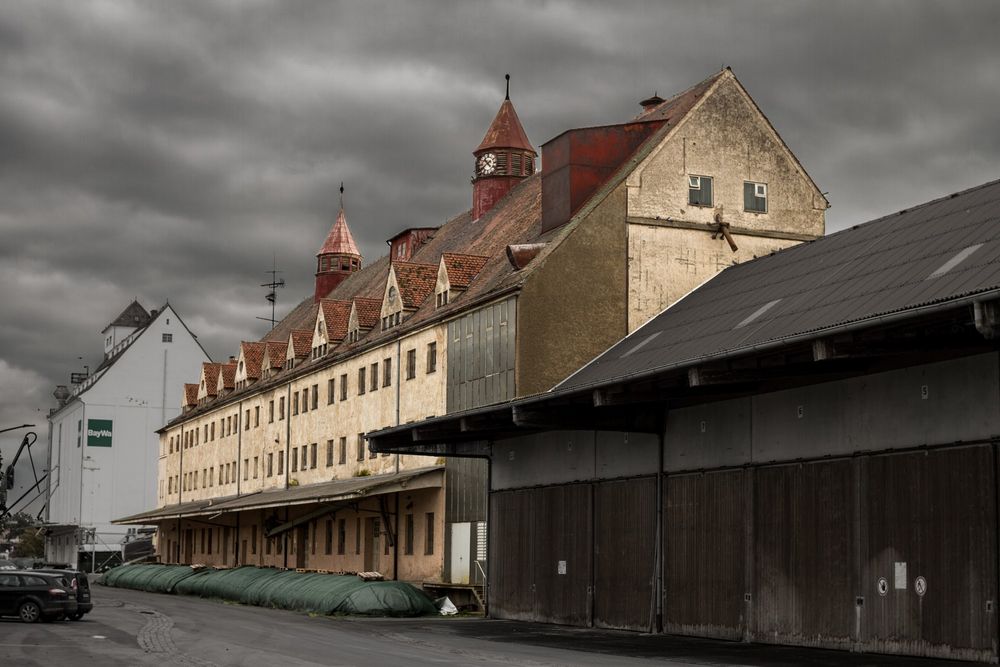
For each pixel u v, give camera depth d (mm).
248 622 35844
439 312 47438
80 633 30719
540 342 40469
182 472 94250
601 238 41438
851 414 25188
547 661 22391
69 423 121500
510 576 39000
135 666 21422
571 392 29219
